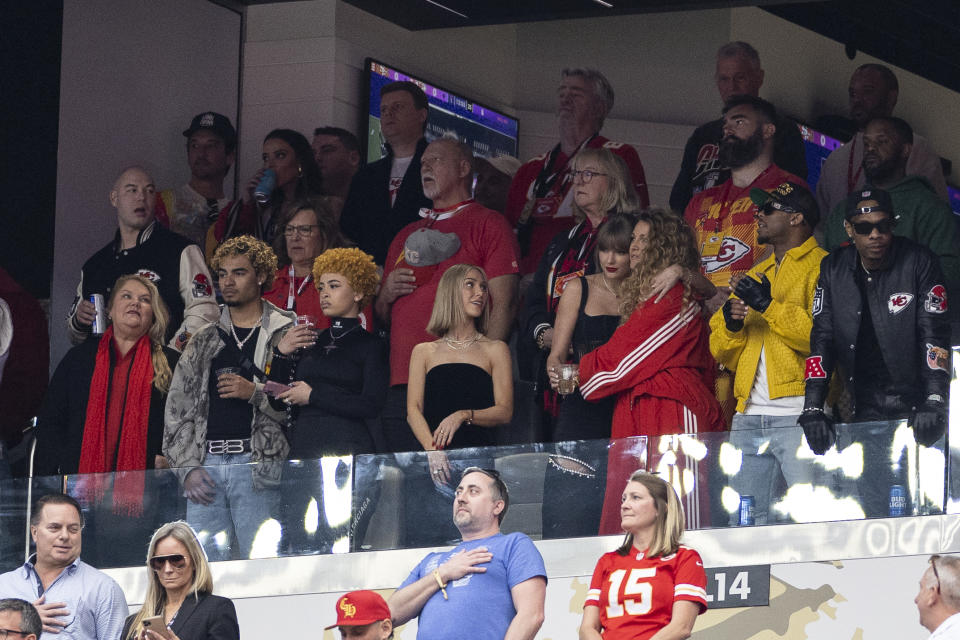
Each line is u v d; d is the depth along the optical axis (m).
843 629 25.62
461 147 33.09
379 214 37.53
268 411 28.80
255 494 27.89
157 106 39.06
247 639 27.67
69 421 30.08
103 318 32.44
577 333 29.00
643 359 27.42
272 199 37.06
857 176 37.72
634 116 42.66
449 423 27.89
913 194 32.50
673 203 36.59
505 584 21.52
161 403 29.80
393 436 30.97
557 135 43.12
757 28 42.44
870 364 26.34
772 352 27.59
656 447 26.61
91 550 28.06
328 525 27.62
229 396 28.69
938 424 25.33
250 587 27.78
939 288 25.95
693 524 26.36
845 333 26.36
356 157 38.72
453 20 40.03
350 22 40.03
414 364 28.58
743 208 33.25
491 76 42.91
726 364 28.38
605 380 27.56
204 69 39.94
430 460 27.33
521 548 21.72
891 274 26.09
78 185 37.72
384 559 27.34
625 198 31.59
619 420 27.64
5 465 32.53
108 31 38.22
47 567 24.73
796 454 26.08
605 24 42.88
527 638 20.95
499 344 28.67
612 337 27.83
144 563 27.92
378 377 28.73
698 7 36.47
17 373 33.47
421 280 32.25
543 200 37.00
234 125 40.44
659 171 42.50
